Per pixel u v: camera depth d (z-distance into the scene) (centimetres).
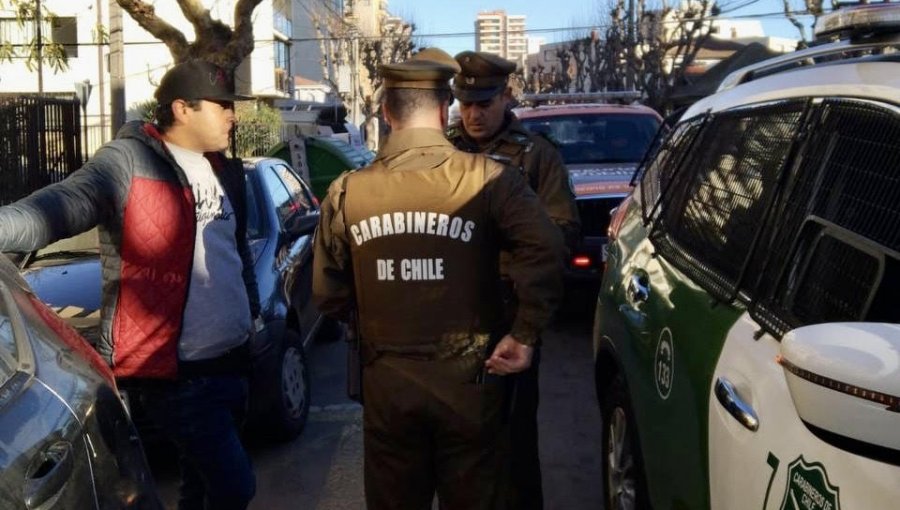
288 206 696
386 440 312
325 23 4672
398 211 299
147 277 331
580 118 952
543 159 407
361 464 532
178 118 340
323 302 321
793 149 271
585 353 739
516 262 300
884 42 296
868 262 212
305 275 644
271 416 536
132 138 331
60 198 295
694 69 4162
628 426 368
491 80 402
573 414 601
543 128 945
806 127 269
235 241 362
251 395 511
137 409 449
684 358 295
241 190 371
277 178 711
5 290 251
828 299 223
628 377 364
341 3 4962
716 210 324
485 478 311
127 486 249
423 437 312
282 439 560
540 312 297
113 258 332
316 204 804
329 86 4681
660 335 328
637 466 347
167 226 330
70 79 3034
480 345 304
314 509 477
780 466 210
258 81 3572
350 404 637
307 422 602
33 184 1302
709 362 271
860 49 299
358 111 4512
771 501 212
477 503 312
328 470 525
